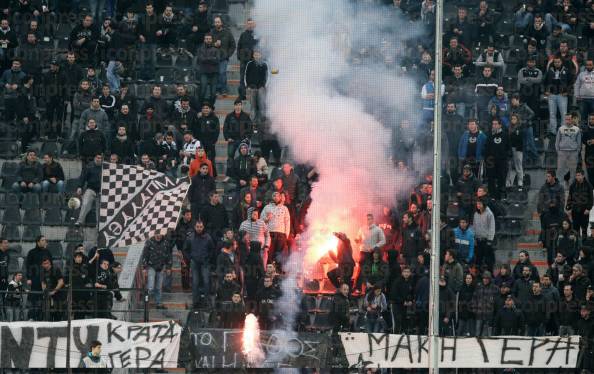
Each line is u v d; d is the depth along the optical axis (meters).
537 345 79.94
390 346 79.69
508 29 109.81
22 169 94.88
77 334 79.19
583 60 105.56
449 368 81.50
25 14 107.00
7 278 85.88
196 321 82.38
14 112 100.38
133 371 81.62
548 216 90.38
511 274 85.56
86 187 93.88
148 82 103.00
